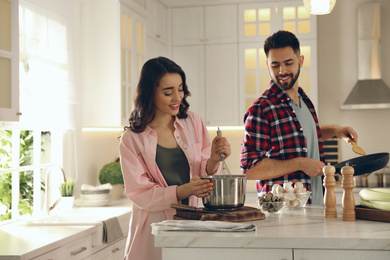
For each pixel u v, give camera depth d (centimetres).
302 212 198
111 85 391
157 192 192
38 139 347
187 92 212
